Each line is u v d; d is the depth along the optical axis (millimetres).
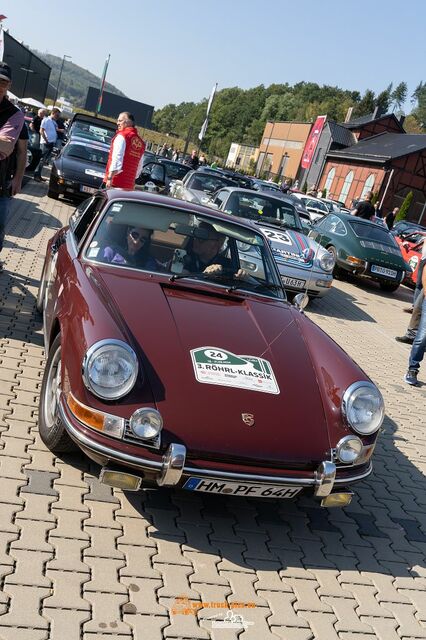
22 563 2820
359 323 10320
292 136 68500
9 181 5957
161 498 3674
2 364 4785
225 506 3785
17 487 3361
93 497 3480
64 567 2869
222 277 4465
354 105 131000
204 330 3654
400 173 44500
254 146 89562
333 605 3125
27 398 4363
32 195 13383
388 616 3148
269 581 3186
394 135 50812
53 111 16156
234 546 3402
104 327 3240
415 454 5387
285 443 3217
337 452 3312
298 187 61031
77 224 4996
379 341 9375
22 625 2480
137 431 3012
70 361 3240
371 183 46188
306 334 4062
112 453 3023
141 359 3236
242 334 3771
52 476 3557
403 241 17484
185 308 3842
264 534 3604
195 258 4480
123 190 4785
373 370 7742
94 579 2848
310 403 3441
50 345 3945
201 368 3344
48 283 5203
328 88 154125
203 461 3078
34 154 15781
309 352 3869
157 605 2797
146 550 3162
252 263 4680
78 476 3635
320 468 3232
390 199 44906
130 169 8234
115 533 3225
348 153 50188
